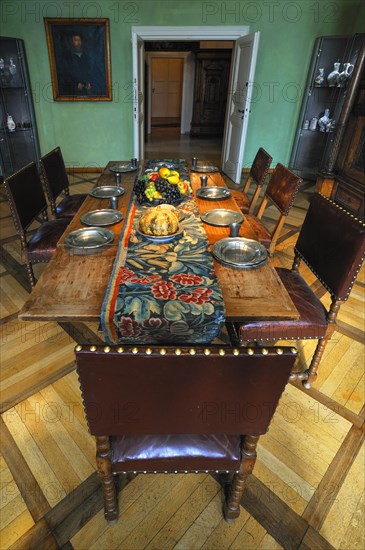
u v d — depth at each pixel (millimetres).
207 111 7293
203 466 922
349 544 1048
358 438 1354
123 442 915
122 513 1111
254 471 1235
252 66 3639
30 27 3854
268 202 3834
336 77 3893
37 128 4398
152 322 929
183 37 4023
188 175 2318
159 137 7352
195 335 957
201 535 1064
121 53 4074
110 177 2260
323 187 3346
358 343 1823
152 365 667
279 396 746
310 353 1745
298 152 4605
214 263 1227
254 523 1094
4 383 1539
